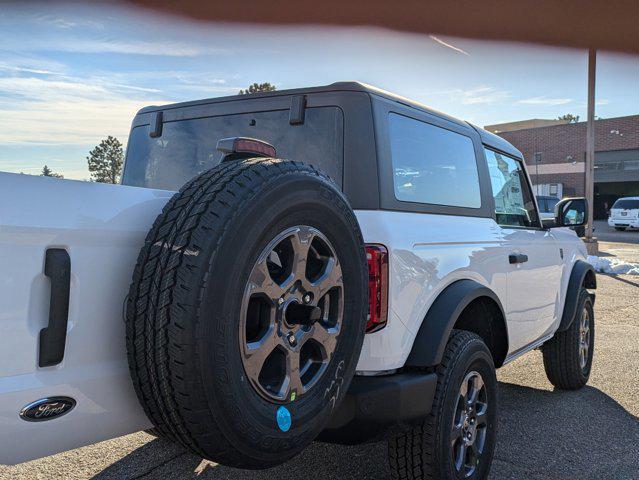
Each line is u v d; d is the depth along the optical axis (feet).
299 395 6.72
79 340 5.68
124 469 10.89
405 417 8.23
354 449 11.92
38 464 11.03
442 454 8.77
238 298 5.96
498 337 11.33
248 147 7.16
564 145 141.18
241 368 6.04
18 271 5.22
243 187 6.13
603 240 80.94
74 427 5.77
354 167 8.64
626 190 148.97
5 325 5.16
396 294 8.34
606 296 33.19
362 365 8.16
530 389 16.63
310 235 6.78
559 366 15.98
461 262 9.99
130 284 6.07
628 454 11.98
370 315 8.08
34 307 5.34
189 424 5.79
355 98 8.82
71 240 5.59
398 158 9.22
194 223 5.83
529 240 13.35
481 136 12.31
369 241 8.26
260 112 9.66
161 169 10.90
